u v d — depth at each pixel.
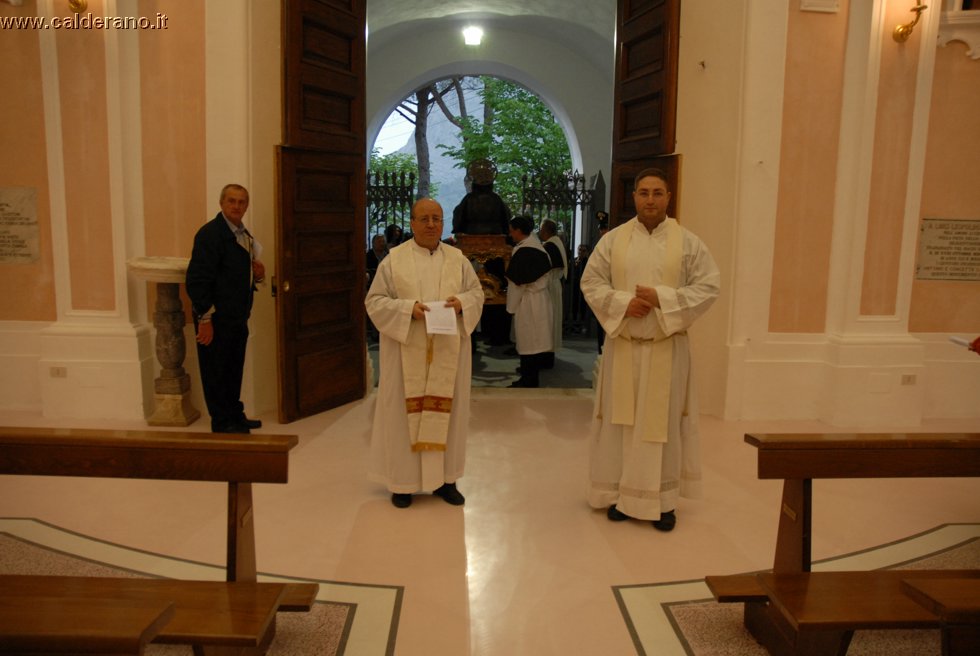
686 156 6.27
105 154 5.68
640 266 3.88
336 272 6.19
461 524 3.97
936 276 6.33
